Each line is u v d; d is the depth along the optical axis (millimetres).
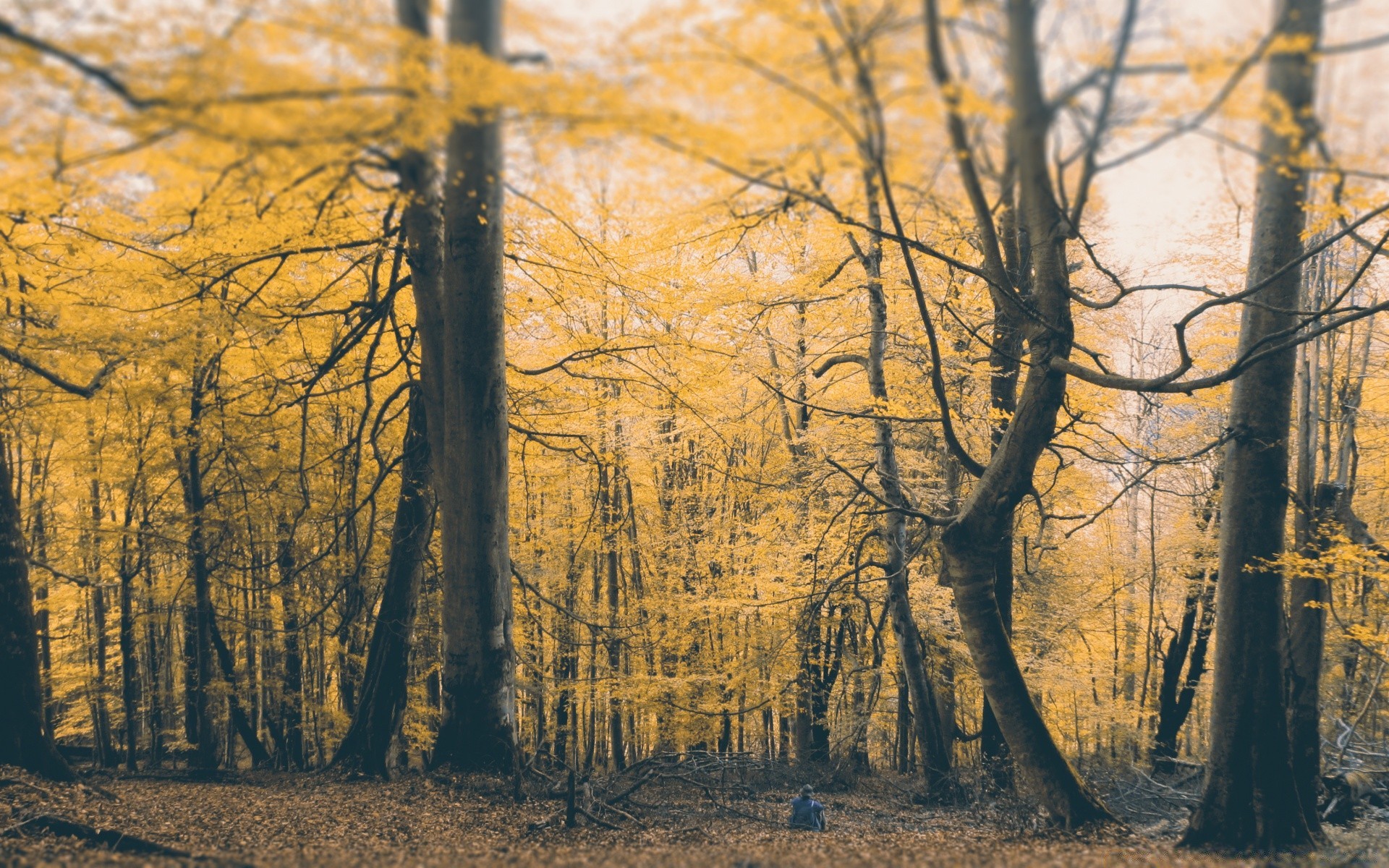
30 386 10789
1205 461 14617
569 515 18484
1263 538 8172
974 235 10242
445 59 5297
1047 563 16484
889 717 17797
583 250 11828
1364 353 13672
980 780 11719
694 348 12523
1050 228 8062
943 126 6051
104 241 9477
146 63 5125
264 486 13602
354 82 5535
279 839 7781
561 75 5418
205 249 10273
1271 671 8070
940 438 13977
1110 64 5570
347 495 13953
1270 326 8148
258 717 19438
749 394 16859
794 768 15141
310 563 12477
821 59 5664
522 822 8852
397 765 11555
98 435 14109
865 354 14141
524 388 13258
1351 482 14508
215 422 12359
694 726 16703
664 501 19500
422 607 15930
